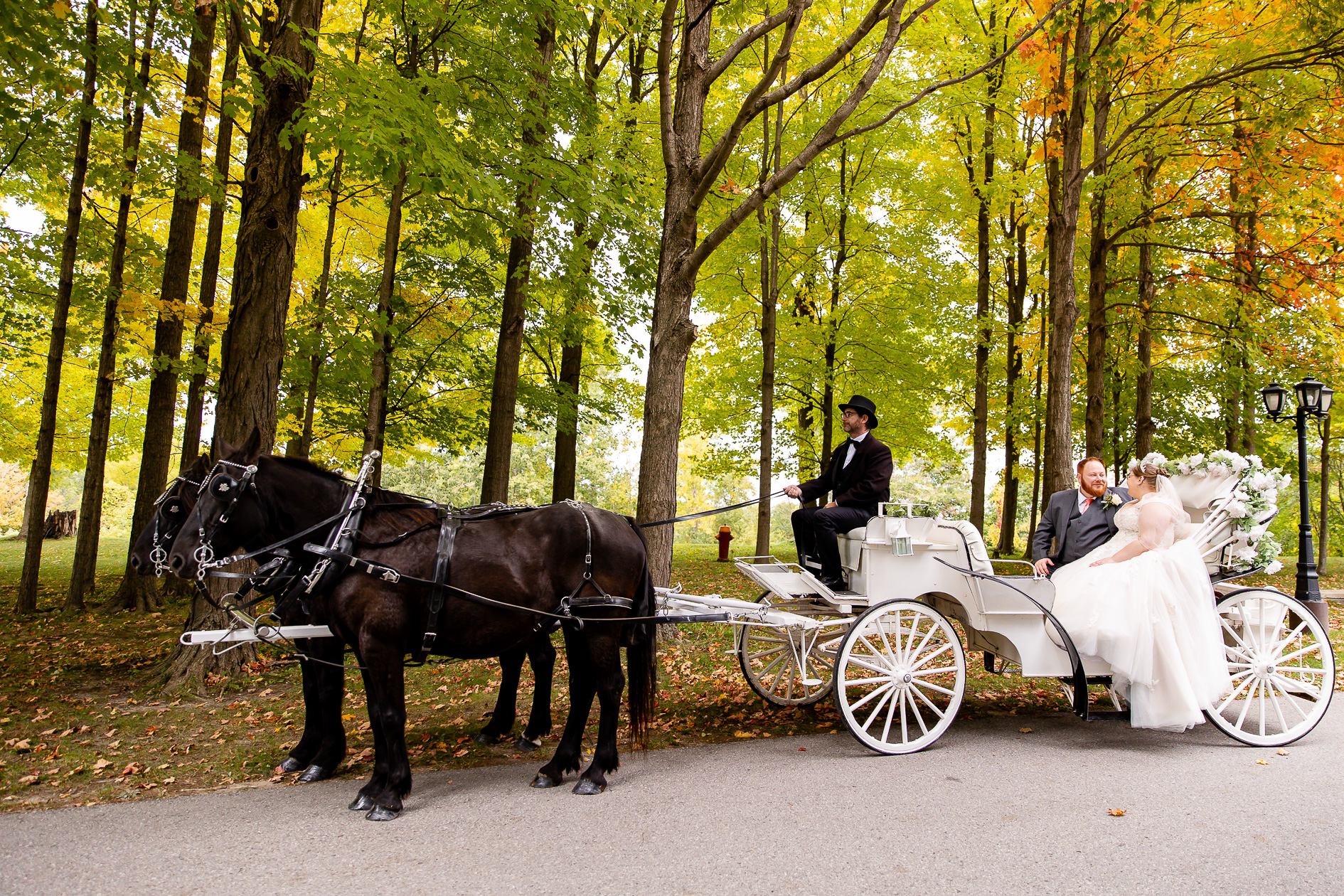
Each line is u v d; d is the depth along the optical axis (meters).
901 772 4.71
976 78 13.12
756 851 3.59
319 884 3.27
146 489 10.50
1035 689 6.92
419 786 4.52
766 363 12.31
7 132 8.41
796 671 6.56
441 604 4.29
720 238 7.05
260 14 7.73
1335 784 4.48
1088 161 12.57
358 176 10.16
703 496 49.06
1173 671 5.06
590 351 15.76
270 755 5.07
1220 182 13.06
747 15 11.60
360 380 11.92
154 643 8.45
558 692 6.75
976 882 3.29
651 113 12.00
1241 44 10.44
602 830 3.84
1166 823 3.91
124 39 8.06
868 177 14.99
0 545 21.42
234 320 6.76
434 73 8.66
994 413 17.52
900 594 5.38
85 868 3.41
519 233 10.37
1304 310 12.63
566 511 4.75
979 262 15.91
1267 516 5.62
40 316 11.34
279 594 4.55
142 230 12.29
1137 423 13.97
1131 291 14.44
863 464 5.95
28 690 6.51
